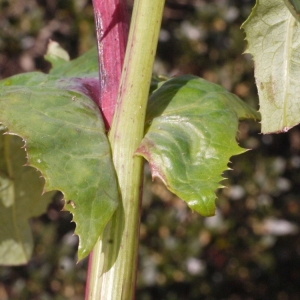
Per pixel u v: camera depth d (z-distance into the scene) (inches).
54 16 40.7
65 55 14.8
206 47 39.5
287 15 11.0
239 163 39.5
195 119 11.3
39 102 11.1
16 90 11.2
